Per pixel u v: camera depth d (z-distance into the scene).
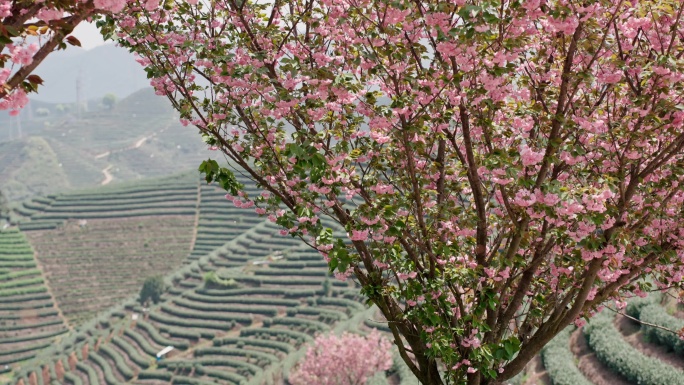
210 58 8.20
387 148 8.69
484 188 9.63
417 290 8.54
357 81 8.04
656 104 7.93
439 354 8.96
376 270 9.02
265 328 96.75
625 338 30.56
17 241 172.00
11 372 116.94
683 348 27.00
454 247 8.73
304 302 104.25
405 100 7.63
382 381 47.53
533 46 8.48
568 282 9.30
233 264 134.38
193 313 110.19
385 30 7.54
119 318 123.88
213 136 8.84
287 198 9.04
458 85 7.29
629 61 8.18
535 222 8.96
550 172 9.13
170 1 8.42
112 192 192.75
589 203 7.38
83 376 103.88
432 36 7.61
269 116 8.64
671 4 7.64
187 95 8.55
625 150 8.09
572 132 8.23
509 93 8.11
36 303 145.25
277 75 8.86
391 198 8.51
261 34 8.42
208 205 183.00
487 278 8.72
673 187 8.87
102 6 4.90
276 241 138.00
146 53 8.38
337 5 7.92
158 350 102.62
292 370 71.44
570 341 34.22
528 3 6.54
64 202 191.88
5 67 4.90
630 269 9.32
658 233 9.34
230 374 85.75
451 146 9.94
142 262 162.75
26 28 4.98
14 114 5.18
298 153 7.27
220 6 8.64
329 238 8.35
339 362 49.09
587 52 7.89
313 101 8.18
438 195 9.46
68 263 164.25
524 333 9.82
